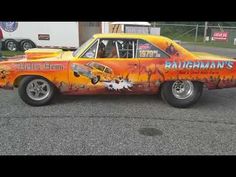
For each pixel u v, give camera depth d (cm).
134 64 559
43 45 1558
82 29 1700
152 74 563
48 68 555
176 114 548
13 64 552
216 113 562
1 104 584
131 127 477
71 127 470
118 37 563
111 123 491
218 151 400
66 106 576
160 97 649
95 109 561
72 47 1561
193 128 481
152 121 507
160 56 565
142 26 1527
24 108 561
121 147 403
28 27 1527
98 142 416
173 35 2795
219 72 570
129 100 624
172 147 407
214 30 2547
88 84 565
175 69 564
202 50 1920
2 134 438
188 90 581
